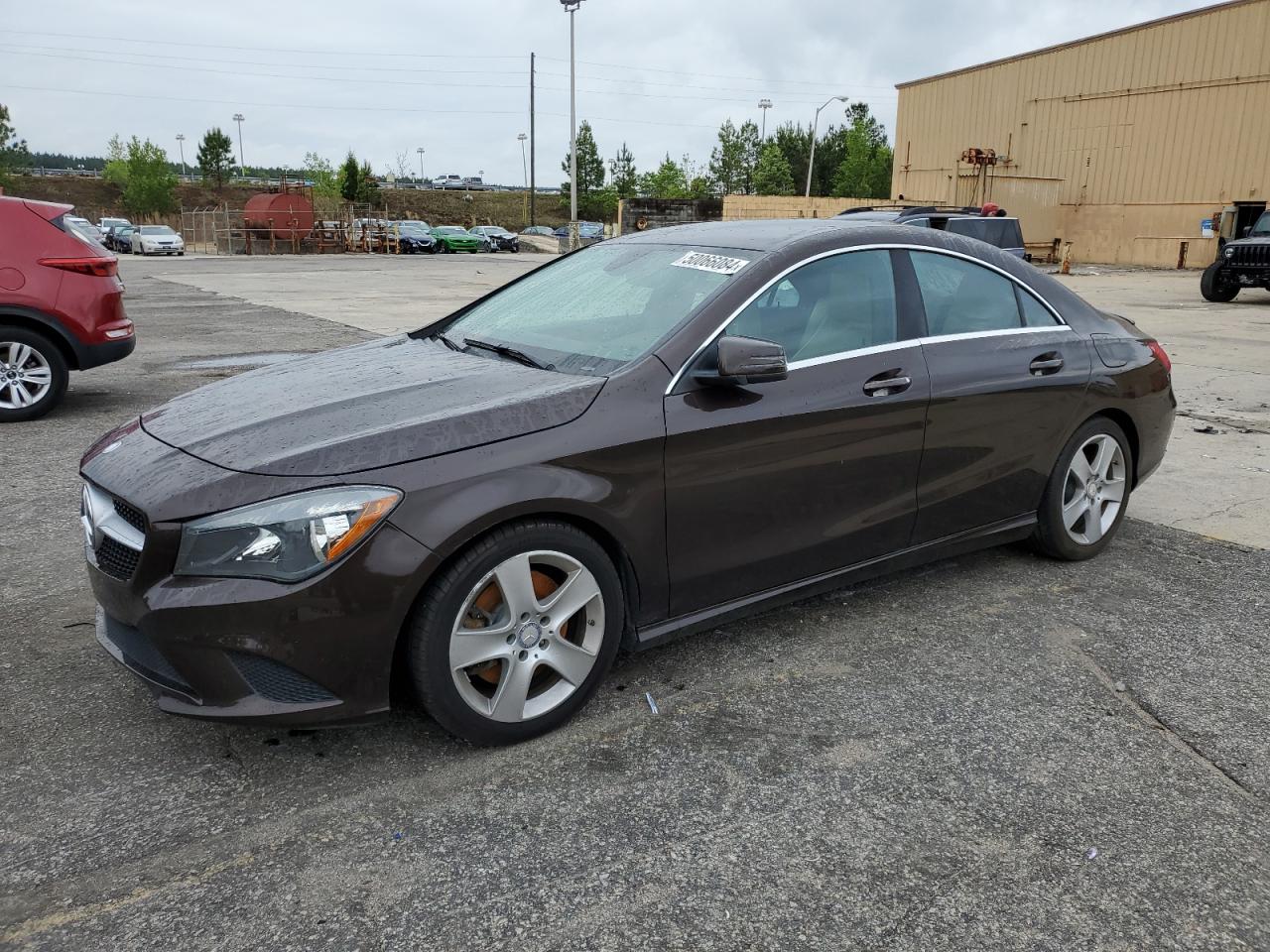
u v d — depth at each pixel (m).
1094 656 3.47
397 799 2.60
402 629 2.66
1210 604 3.93
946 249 3.84
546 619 2.83
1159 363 4.53
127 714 3.02
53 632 3.58
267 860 2.36
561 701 2.91
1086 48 31.11
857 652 3.50
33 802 2.57
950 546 3.86
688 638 3.61
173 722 2.98
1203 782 2.71
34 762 2.75
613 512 2.85
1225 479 5.76
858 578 3.62
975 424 3.75
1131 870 2.34
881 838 2.46
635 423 2.90
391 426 2.69
